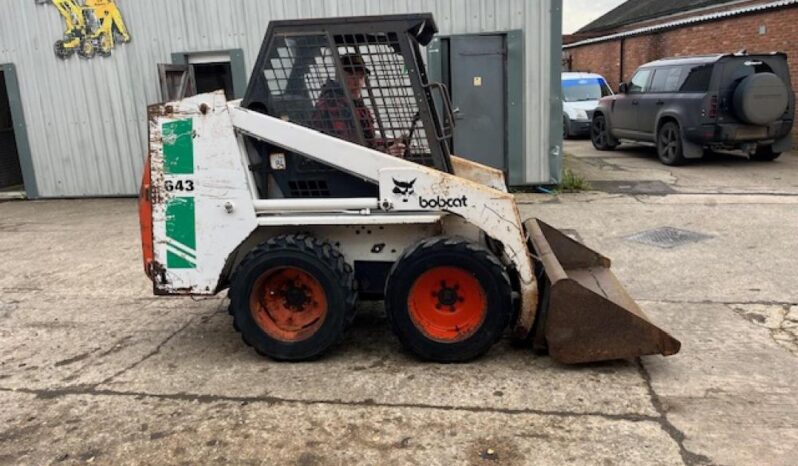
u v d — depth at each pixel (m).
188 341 4.78
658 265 6.12
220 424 3.54
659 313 4.93
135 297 5.86
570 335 3.96
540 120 9.63
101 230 8.64
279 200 4.18
